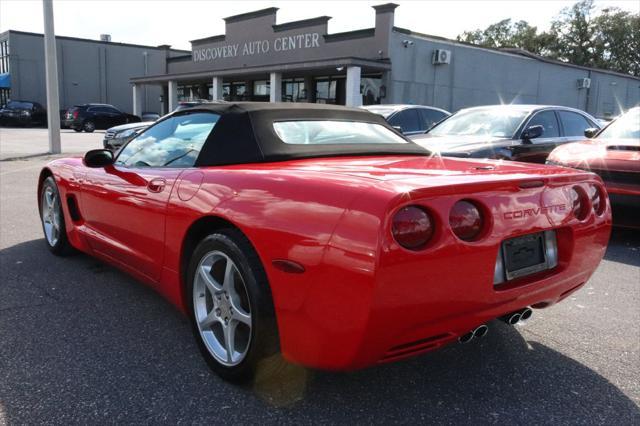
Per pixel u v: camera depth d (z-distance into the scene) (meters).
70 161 4.31
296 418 2.25
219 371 2.53
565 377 2.65
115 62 42.03
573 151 5.86
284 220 2.12
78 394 2.39
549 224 2.39
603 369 2.74
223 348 2.58
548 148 7.36
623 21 53.19
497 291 2.21
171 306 3.49
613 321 3.38
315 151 2.90
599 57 54.12
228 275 2.44
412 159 2.94
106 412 2.25
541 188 2.39
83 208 3.91
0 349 2.82
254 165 2.70
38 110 31.89
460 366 2.75
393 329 1.96
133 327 3.14
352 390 2.48
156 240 2.95
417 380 2.60
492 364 2.78
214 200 2.49
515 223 2.23
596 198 2.77
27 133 24.83
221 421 2.21
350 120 3.47
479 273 2.11
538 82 27.44
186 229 2.67
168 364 2.70
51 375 2.56
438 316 2.04
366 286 1.86
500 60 25.06
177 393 2.42
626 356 2.89
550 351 2.94
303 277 2.03
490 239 2.13
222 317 2.52
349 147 3.07
